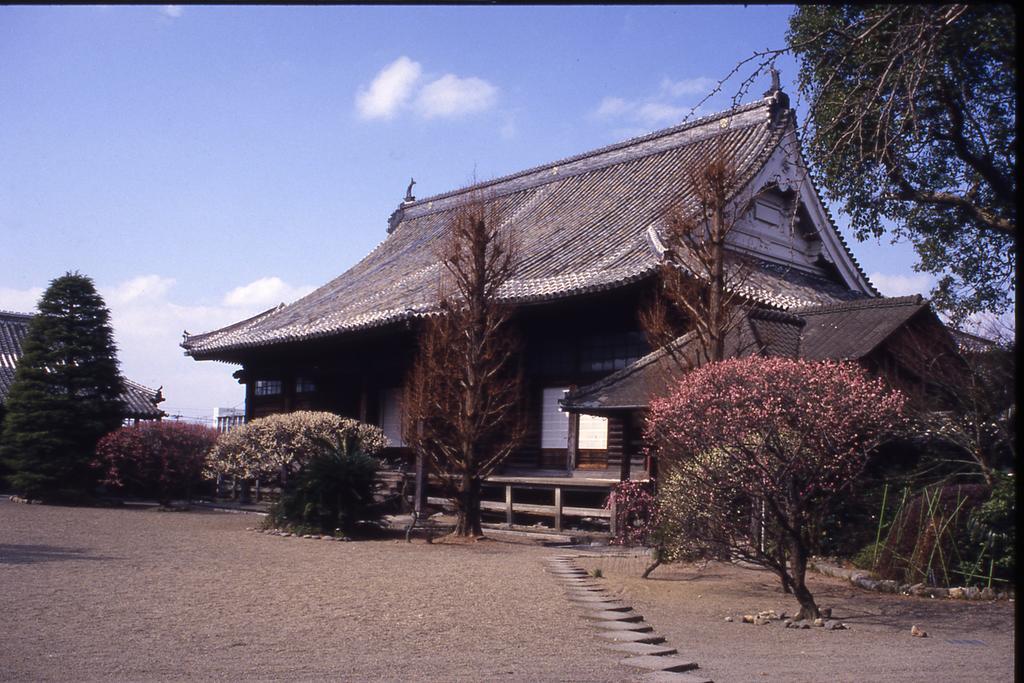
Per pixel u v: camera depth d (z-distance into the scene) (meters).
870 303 14.33
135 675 5.12
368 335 21.30
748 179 17.56
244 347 24.55
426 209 30.44
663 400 9.05
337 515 14.63
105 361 21.98
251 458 16.86
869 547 11.16
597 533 15.36
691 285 13.24
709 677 5.62
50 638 6.05
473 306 14.63
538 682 5.25
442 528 15.39
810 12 10.37
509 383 15.61
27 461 20.97
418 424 14.80
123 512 19.02
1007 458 11.98
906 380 13.30
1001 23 9.85
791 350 13.53
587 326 18.09
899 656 6.63
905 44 8.61
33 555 10.65
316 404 24.78
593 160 24.81
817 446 8.07
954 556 10.19
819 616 8.21
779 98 21.09
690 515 8.99
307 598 8.12
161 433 20.39
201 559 10.89
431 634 6.70
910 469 12.31
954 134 10.91
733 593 9.70
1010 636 7.67
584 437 17.94
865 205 12.46
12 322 31.23
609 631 7.07
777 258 19.55
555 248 20.11
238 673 5.25
